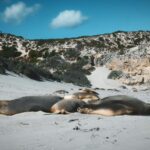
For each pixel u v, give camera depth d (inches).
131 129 270.4
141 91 1462.8
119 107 380.8
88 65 2266.2
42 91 967.6
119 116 360.2
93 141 228.1
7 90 812.6
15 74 1381.6
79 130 271.6
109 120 331.0
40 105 419.5
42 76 1549.0
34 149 213.9
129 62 2114.9
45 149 212.7
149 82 1958.7
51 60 2345.0
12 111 413.1
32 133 269.1
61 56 2659.9
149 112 380.8
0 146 226.2
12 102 425.1
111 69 2225.6
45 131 276.4
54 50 2915.8
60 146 218.8
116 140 227.9
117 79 2014.0
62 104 411.5
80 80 1830.7
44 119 348.5
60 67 2230.6
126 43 3531.0
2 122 333.7
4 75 1262.3
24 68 1469.0
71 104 414.6
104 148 208.5
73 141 231.1
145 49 2406.5
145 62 2057.1
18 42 3292.3
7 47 3100.4
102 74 2134.6
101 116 372.8
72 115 381.1
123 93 1174.3
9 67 1424.7
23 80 1284.4
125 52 2516.0
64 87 1387.8
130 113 377.4
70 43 3176.7
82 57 2551.7
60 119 348.2
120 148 206.8
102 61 2378.2
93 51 2881.4
